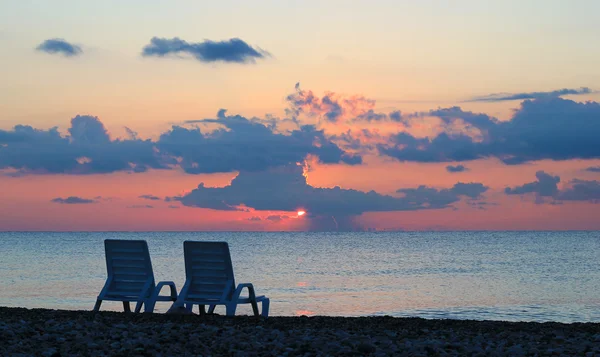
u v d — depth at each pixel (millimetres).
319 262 56406
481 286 32281
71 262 49312
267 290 29875
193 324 10922
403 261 57875
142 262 12828
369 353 8445
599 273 41719
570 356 8422
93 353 7961
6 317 11578
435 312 21391
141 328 10133
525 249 89375
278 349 8539
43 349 8117
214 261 12312
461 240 153125
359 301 24906
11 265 45062
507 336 10492
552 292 29031
